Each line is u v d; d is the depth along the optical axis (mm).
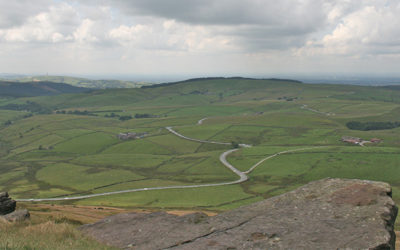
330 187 17625
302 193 17781
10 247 12992
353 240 12680
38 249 13523
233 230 15289
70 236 17078
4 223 19859
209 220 17188
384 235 12641
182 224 17625
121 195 145500
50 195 150125
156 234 16922
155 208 111562
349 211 14852
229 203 124875
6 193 30766
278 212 16281
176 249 14539
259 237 14180
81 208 75562
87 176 190125
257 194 139375
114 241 17156
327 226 14031
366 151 192625
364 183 17156
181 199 133500
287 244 13180
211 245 14164
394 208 14922
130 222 19469
